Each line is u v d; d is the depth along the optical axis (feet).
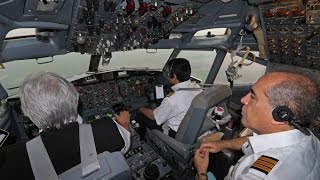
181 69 7.38
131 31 7.56
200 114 6.03
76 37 6.97
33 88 2.97
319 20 6.89
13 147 2.83
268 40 8.78
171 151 7.16
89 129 3.14
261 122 2.95
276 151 2.84
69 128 3.03
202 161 5.22
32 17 5.76
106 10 6.26
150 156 7.71
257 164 2.77
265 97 2.83
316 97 2.64
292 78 2.74
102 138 3.16
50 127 3.05
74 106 3.22
